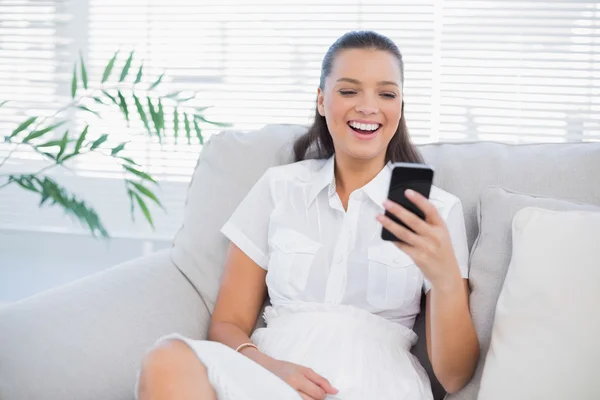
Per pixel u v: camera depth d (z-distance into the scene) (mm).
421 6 2193
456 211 1424
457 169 1521
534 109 2158
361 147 1403
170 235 2336
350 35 1453
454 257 1163
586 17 2109
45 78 2408
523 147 1547
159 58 2328
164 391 1065
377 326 1345
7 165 2438
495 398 1172
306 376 1229
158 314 1437
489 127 2186
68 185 2395
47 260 2451
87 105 2377
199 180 1675
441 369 1277
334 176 1489
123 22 2346
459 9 2168
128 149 2348
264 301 1552
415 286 1376
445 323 1217
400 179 1088
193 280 1568
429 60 2191
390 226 1102
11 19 2412
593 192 1426
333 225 1430
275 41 2266
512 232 1310
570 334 1139
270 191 1520
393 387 1257
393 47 1436
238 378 1097
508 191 1426
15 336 1222
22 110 2428
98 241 2400
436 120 2205
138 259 1628
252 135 1693
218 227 1598
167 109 2320
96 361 1270
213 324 1470
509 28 2152
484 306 1338
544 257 1215
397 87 1409
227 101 2299
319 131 1599
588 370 1115
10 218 2449
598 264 1172
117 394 1286
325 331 1328
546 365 1139
